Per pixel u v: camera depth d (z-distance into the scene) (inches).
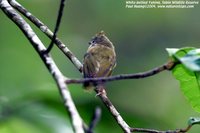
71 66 681.0
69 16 829.2
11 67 636.1
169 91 770.8
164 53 852.0
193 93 252.1
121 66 839.1
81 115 292.7
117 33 844.0
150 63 844.0
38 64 644.7
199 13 860.6
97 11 833.5
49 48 219.9
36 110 277.4
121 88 698.2
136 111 321.7
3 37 678.5
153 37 852.0
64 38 814.5
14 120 274.5
